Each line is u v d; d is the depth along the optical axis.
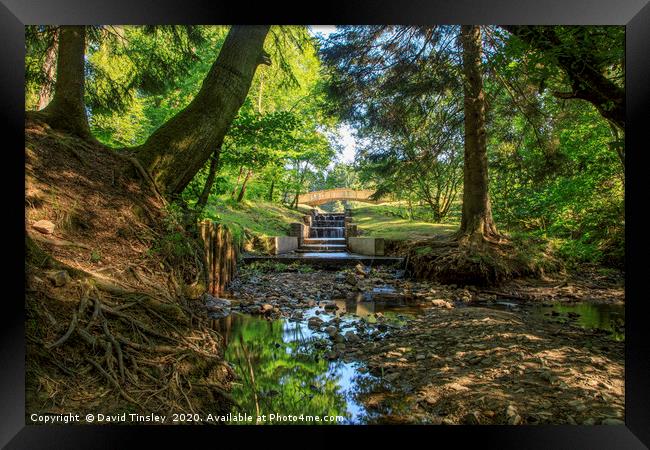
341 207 33.59
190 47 5.84
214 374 2.21
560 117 6.24
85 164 3.43
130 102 6.27
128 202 3.43
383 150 7.63
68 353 1.72
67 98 3.83
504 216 9.52
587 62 3.14
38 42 4.80
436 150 7.14
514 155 7.09
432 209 13.12
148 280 2.75
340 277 6.98
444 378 2.27
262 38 4.82
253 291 5.52
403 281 6.75
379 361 2.64
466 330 3.29
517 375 2.23
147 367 1.90
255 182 13.40
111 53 6.16
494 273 6.14
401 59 5.62
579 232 8.29
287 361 2.68
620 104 3.27
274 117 6.15
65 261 2.31
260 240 9.22
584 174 7.22
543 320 3.87
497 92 6.34
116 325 2.02
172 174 4.27
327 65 6.35
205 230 4.92
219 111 4.54
